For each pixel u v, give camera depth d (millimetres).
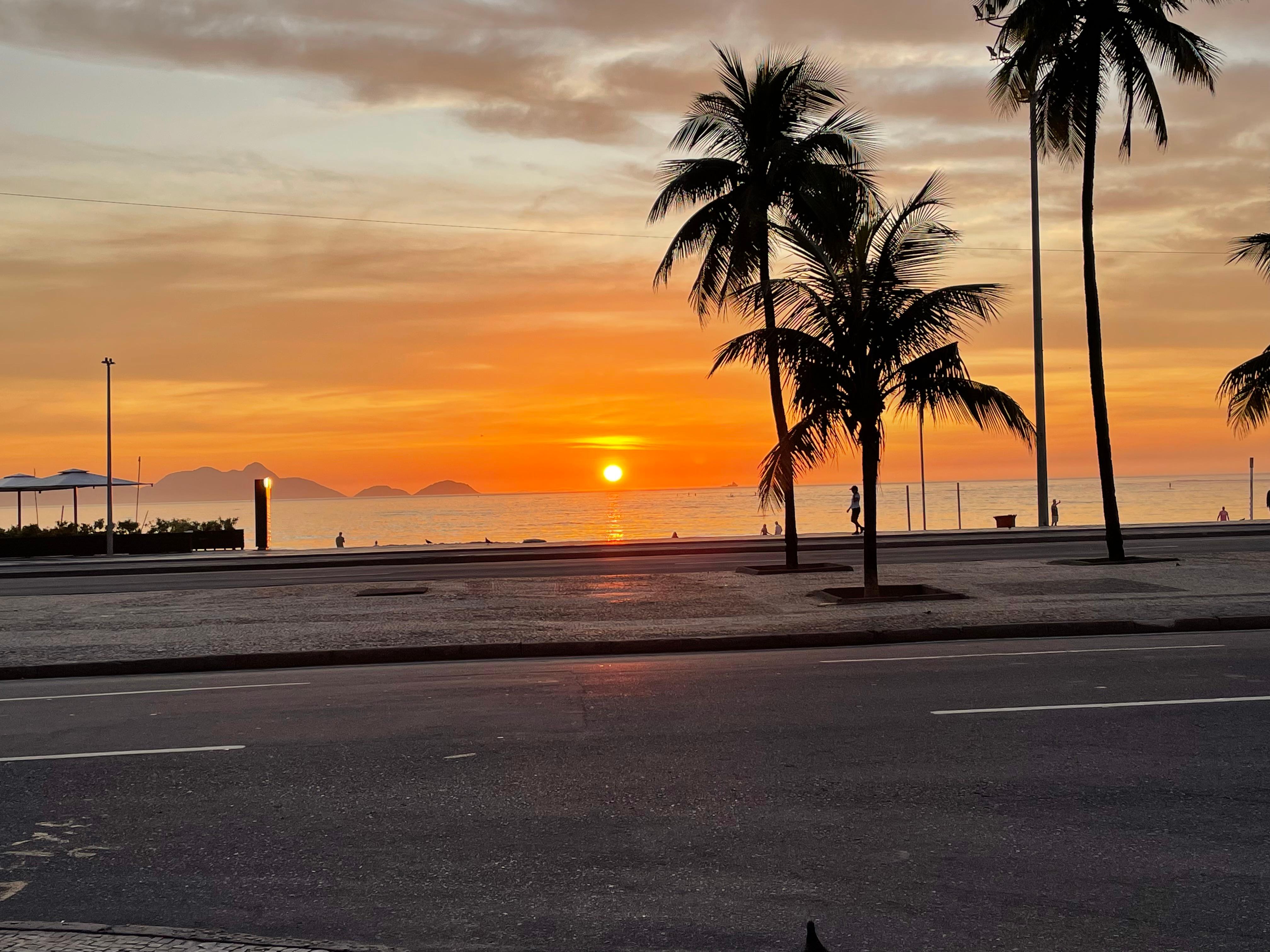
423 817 6062
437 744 7820
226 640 13688
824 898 4789
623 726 8289
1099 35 20672
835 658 11695
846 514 155000
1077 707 8555
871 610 15062
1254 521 42906
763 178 21797
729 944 4340
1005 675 10156
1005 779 6566
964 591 17078
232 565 31344
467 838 5688
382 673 11609
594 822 5910
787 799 6254
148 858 5477
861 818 5887
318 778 6934
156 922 4676
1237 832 5555
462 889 4984
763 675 10594
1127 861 5164
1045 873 5031
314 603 17781
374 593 19203
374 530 182125
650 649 12984
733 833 5672
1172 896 4742
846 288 16875
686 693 9625
